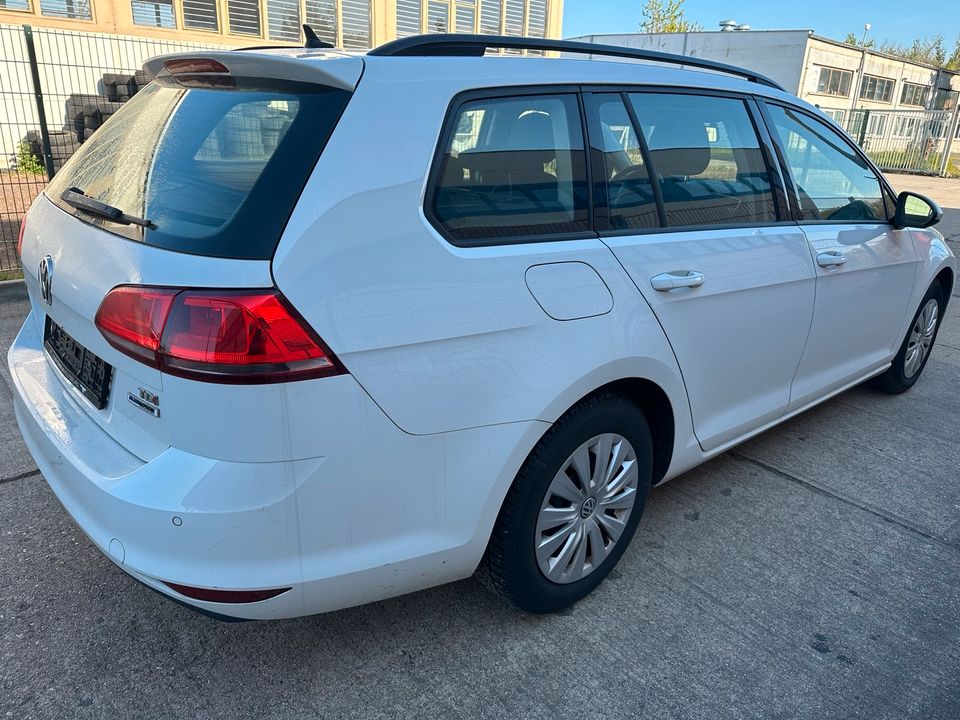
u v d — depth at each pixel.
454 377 1.92
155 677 2.19
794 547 2.94
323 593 1.89
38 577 2.61
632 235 2.44
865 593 2.67
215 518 1.72
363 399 1.79
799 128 3.29
